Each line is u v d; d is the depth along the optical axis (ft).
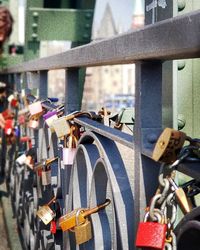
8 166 19.48
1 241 15.19
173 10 5.71
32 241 11.90
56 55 8.21
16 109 17.58
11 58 24.94
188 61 7.23
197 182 4.24
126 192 4.94
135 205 4.75
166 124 6.43
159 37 3.83
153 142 4.54
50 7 19.66
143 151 4.53
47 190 10.00
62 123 7.46
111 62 5.08
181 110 7.32
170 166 4.05
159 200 4.09
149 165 4.65
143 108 4.61
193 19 3.34
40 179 10.53
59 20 18.99
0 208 18.29
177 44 3.55
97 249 5.94
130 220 4.87
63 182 8.16
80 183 6.98
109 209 6.10
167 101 6.43
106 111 7.75
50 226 9.18
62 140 7.98
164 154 4.04
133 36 4.36
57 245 8.54
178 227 3.91
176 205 4.08
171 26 3.64
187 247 3.87
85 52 5.98
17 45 28.78
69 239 7.35
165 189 4.03
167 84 6.39
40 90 11.45
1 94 22.77
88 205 6.17
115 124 7.47
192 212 3.71
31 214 11.92
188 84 7.24
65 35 19.16
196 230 3.66
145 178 4.64
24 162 13.23
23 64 14.64
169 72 6.37
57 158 8.96
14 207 16.60
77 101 8.14
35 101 11.55
